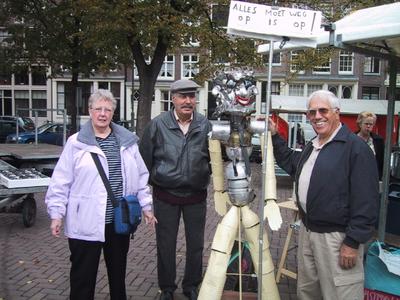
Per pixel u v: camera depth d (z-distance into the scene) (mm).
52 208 3324
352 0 12984
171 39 14234
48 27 18234
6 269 5035
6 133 22609
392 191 4848
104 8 13508
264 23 3207
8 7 18703
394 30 3117
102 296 4332
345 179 2951
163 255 4078
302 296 3260
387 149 3996
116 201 3398
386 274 3268
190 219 4098
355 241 2873
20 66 20078
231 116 3584
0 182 6730
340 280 2975
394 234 4512
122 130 3566
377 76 33094
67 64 18656
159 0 13516
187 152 3973
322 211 2994
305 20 3168
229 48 14453
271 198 3477
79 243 3383
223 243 3619
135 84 35875
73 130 19891
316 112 3020
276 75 31797
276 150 3629
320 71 33375
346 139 2980
